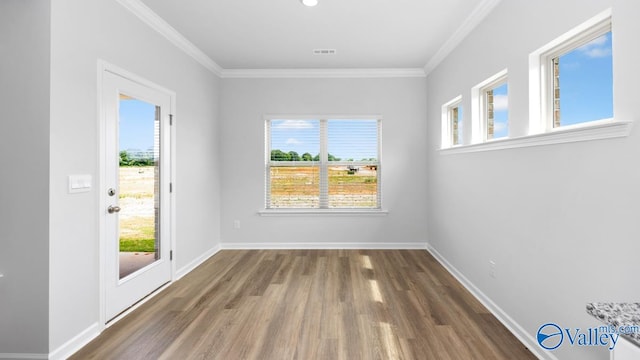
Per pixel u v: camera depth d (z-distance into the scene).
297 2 2.79
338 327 2.39
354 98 4.69
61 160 2.00
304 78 4.70
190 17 3.04
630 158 1.41
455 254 3.50
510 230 2.37
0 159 1.93
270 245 4.76
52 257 1.94
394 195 4.69
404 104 4.67
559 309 1.86
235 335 2.28
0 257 1.93
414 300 2.88
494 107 2.90
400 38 3.55
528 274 2.15
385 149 4.69
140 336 2.27
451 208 3.63
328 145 4.76
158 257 3.16
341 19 3.10
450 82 3.69
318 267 3.85
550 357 1.91
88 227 2.22
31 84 1.91
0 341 1.94
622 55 1.45
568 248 1.79
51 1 1.91
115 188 2.51
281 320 2.51
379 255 4.36
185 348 2.12
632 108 1.40
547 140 1.93
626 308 1.14
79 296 2.15
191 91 3.80
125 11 2.62
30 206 1.92
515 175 2.30
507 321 2.40
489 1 2.65
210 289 3.16
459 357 2.01
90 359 2.00
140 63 2.82
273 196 4.80
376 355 2.03
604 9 1.54
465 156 3.22
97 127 2.30
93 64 2.27
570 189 1.76
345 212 4.70
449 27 3.26
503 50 2.50
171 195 3.34
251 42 3.65
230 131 4.73
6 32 1.92
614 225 1.49
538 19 2.05
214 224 4.52
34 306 1.93
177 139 3.48
